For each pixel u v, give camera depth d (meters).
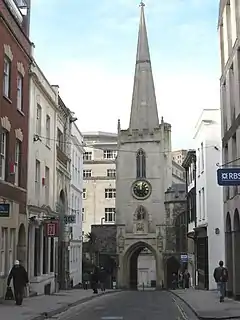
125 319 18.50
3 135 24.27
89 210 92.25
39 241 31.56
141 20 85.31
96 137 101.75
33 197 29.62
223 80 32.06
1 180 23.22
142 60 82.88
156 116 80.94
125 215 74.69
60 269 40.28
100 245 73.62
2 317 17.11
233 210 28.55
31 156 29.20
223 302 26.19
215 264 40.00
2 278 23.39
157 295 37.66
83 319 18.52
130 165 76.00
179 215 69.06
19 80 27.09
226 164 29.41
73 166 48.12
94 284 35.97
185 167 54.53
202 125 42.31
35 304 22.88
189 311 22.61
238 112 26.97
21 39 27.05
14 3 26.59
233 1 28.72
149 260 84.38
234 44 28.11
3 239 23.80
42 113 32.28
